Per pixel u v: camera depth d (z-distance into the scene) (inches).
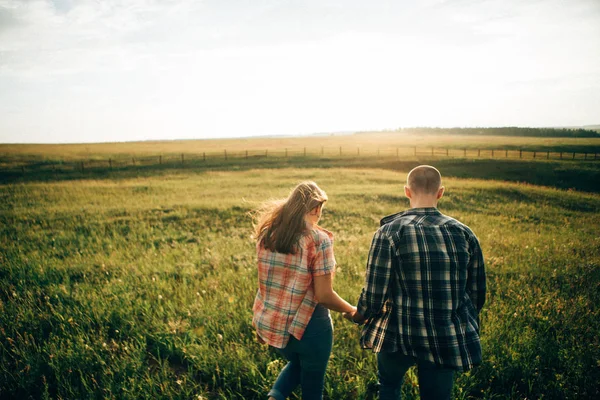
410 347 82.6
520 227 408.2
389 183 909.8
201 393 115.6
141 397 115.1
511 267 240.2
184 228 397.1
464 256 82.5
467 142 3284.9
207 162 1688.0
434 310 80.8
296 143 3705.7
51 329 159.3
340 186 812.6
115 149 2812.5
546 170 1252.5
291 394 115.4
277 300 89.7
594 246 304.5
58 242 331.0
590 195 727.7
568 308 169.2
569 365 124.6
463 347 80.3
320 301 87.4
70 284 214.2
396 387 95.8
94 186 868.0
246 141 4554.6
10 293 201.6
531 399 114.0
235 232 371.6
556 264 245.9
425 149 2377.0
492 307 171.2
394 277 85.6
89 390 115.3
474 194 658.2
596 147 2358.5
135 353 136.0
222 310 166.9
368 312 86.2
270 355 134.0
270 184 875.4
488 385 120.6
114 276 226.1
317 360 92.4
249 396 118.9
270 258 90.1
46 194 724.0
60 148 2908.5
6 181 1075.9
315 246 86.5
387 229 86.3
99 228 393.7
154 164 1621.6
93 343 144.5
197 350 136.6
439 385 85.5
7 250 302.8
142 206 538.3
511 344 136.3
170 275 227.6
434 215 86.9
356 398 116.5
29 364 128.0
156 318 160.7
